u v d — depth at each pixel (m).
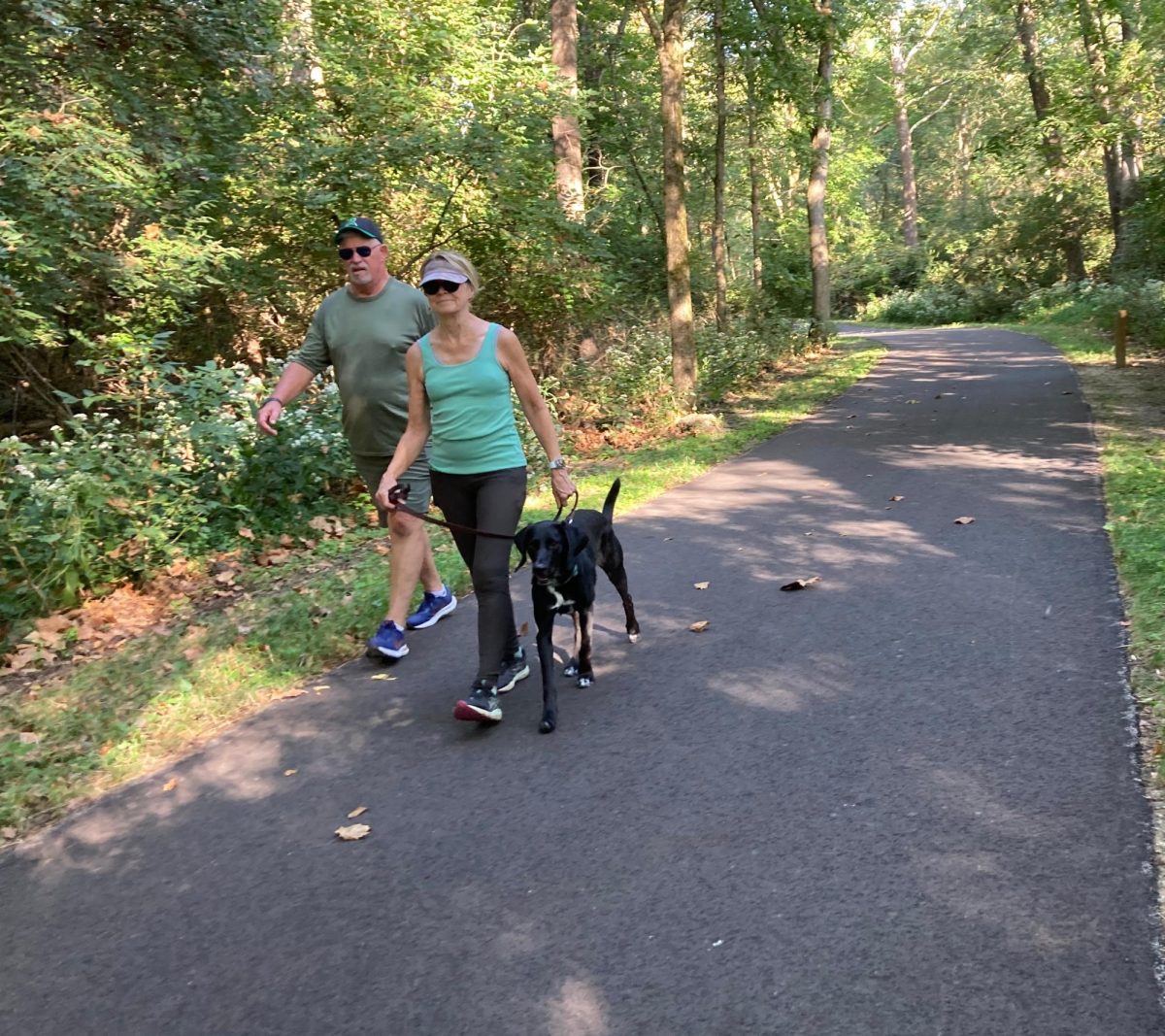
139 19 8.92
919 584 5.48
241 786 3.76
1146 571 5.16
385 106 11.68
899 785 3.29
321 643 5.23
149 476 6.72
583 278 13.16
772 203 37.94
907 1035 2.18
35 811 3.68
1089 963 2.35
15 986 2.64
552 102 13.50
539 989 2.45
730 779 3.45
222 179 10.14
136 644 5.57
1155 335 18.14
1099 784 3.17
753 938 2.56
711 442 11.47
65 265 8.13
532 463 9.48
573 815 3.31
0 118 7.43
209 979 2.61
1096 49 21.62
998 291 38.06
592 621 5.37
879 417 12.82
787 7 17.70
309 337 5.13
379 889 2.96
